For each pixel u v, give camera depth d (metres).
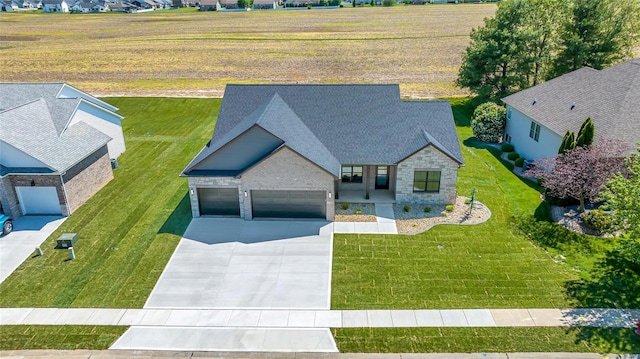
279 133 24.14
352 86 28.81
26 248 22.67
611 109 26.83
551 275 19.95
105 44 88.00
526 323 17.19
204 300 18.84
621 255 21.05
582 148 24.06
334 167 24.78
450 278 19.91
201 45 85.19
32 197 25.55
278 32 99.25
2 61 72.94
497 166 32.38
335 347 16.33
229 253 22.05
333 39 88.81
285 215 25.27
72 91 33.44
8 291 19.45
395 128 27.17
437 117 27.44
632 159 21.08
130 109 47.50
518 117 34.22
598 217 23.05
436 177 25.94
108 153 30.36
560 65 46.34
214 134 27.91
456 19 113.06
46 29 113.31
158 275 20.47
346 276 20.23
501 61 44.16
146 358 15.98
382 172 27.61
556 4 46.06
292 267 20.94
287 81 60.38
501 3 45.53
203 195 25.20
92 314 18.08
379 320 17.55
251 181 24.23
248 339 16.77
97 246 22.78
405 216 25.33
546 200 26.44
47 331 17.20
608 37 44.06
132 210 26.45
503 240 22.80
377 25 106.81
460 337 16.61
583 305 18.05
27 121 26.80
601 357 15.58
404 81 59.09
